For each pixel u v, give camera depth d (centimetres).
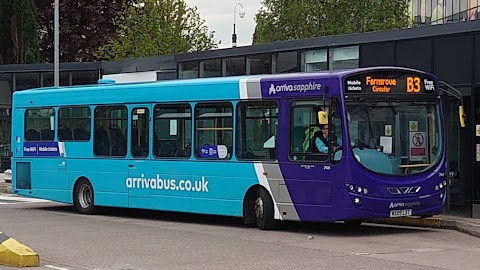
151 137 1969
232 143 1777
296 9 4191
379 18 4047
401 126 1636
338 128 1590
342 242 1538
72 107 2195
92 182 2127
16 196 2841
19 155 2358
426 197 1644
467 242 1552
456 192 2097
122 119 2048
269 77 1714
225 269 1207
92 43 4931
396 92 1636
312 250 1418
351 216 1573
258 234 1667
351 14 4097
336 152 1591
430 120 1675
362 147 1591
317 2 4172
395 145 1623
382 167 1600
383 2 4084
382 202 1590
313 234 1669
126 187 2030
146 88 1984
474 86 1945
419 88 1662
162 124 1944
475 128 1969
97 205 2114
